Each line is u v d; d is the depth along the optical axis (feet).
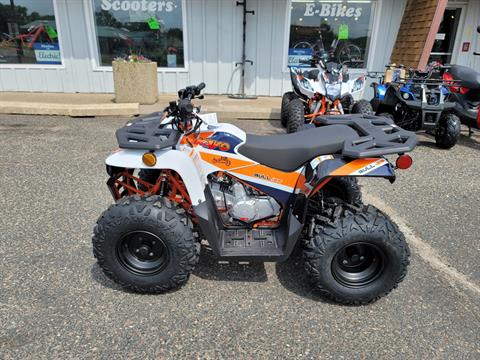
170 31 28.99
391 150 7.79
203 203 8.23
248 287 8.87
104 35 29.12
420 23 26.45
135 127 8.43
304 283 9.09
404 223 11.94
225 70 29.73
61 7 27.96
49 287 8.59
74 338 7.25
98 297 8.36
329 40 29.60
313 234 8.20
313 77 20.13
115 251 8.17
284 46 29.17
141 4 28.30
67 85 30.04
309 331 7.63
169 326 7.62
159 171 10.15
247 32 28.73
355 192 10.85
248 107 25.34
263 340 7.36
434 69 20.88
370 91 30.76
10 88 30.01
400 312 8.21
